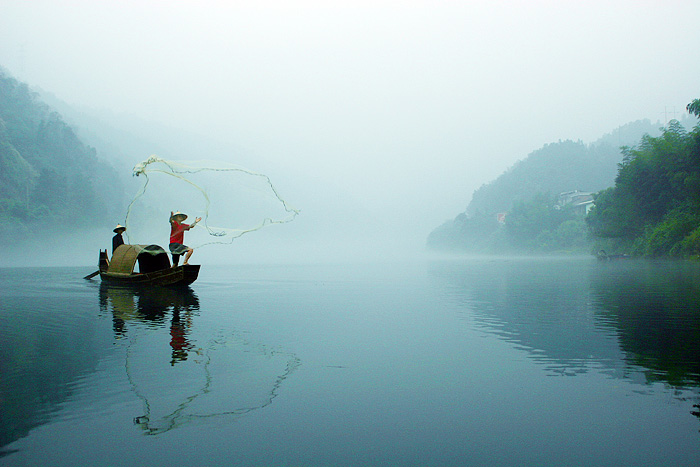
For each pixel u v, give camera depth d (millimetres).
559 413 4375
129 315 10875
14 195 112250
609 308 11875
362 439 3840
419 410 4473
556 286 19250
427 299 14492
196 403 4652
